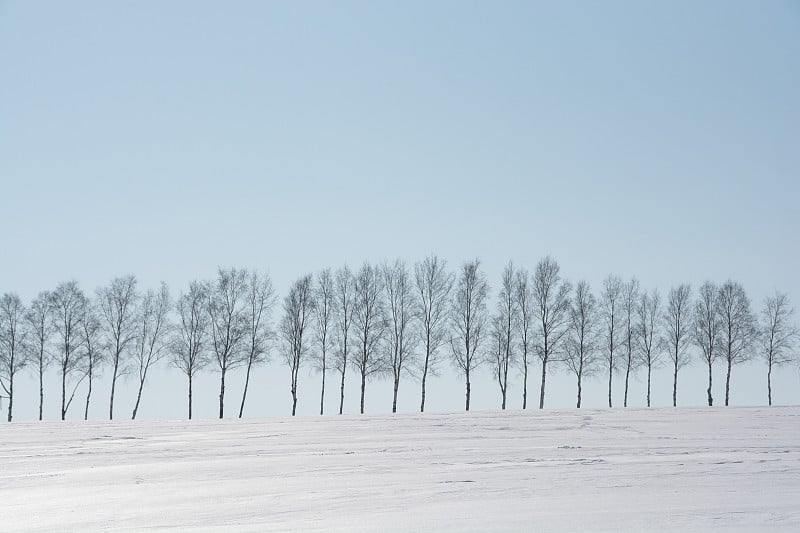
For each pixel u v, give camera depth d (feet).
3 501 63.36
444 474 71.46
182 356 191.11
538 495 59.62
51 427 135.33
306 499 60.29
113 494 65.16
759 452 85.35
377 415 151.84
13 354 193.77
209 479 71.72
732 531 45.98
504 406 193.77
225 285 192.65
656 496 57.98
